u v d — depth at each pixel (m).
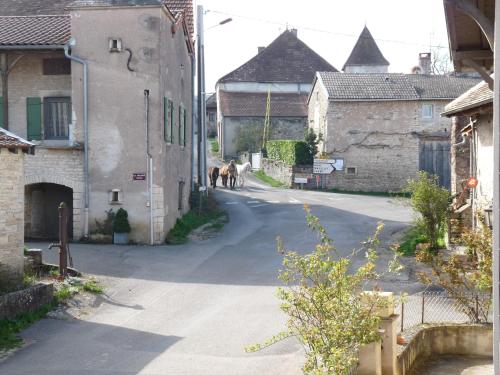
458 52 9.93
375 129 41.16
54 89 23.47
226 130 56.66
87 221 22.06
